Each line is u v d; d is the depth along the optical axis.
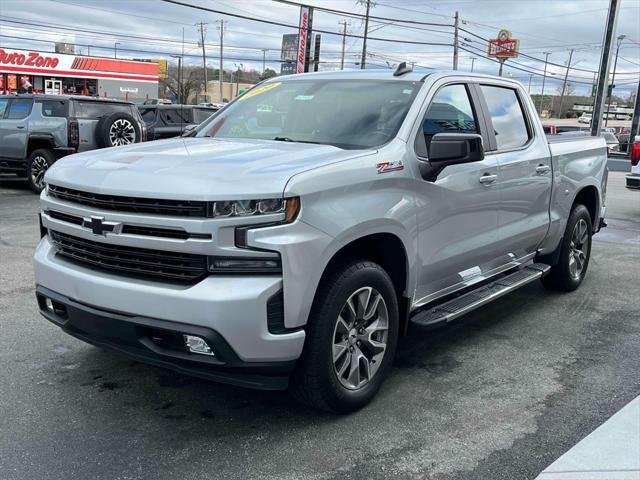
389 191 3.76
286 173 3.24
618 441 3.43
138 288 3.20
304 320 3.27
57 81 50.09
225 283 3.09
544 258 6.20
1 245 8.06
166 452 3.30
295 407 3.83
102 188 3.31
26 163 13.46
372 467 3.19
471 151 3.86
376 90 4.44
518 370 4.44
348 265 3.55
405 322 4.15
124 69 53.69
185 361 3.20
